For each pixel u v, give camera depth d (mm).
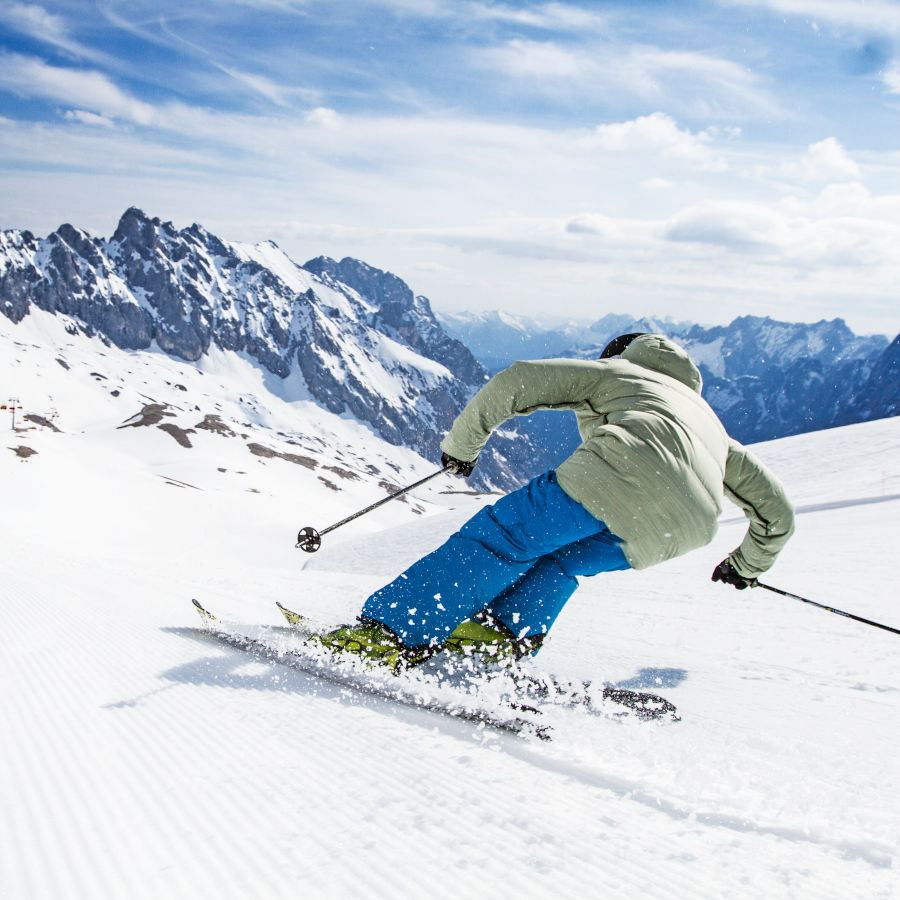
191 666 2578
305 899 1105
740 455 2662
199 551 53312
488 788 1577
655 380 2496
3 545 14930
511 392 2604
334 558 30656
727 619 4891
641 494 2260
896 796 1699
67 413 194125
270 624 3566
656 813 1516
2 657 2691
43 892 1086
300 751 1753
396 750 1772
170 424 103688
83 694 2170
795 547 9898
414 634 2406
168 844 1262
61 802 1402
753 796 1646
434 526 32750
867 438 30359
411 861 1240
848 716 2504
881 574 6883
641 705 2379
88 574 7469
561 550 2545
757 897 1183
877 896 1207
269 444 111125
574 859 1280
